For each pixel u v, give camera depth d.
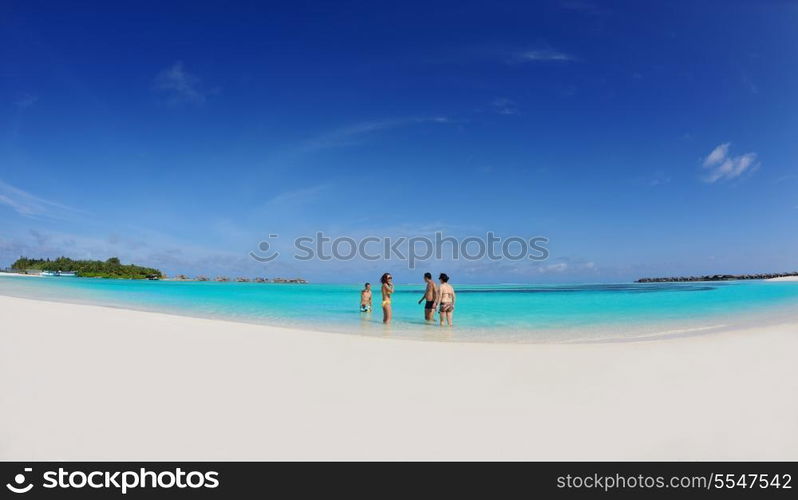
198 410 4.54
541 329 12.12
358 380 5.71
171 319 11.75
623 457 3.63
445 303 13.01
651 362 6.88
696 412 4.59
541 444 3.85
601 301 22.88
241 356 7.04
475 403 4.84
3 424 4.11
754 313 15.83
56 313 12.45
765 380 5.82
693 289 34.22
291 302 21.47
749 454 3.67
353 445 3.80
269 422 4.26
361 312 16.81
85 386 5.26
